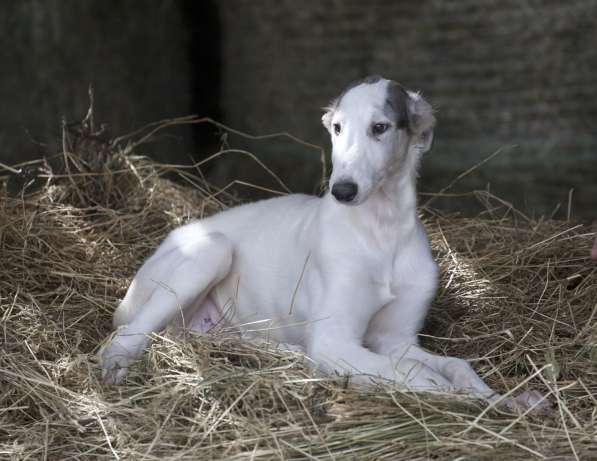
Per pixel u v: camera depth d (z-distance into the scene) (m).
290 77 19.72
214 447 5.93
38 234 9.12
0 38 15.81
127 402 6.43
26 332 7.50
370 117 6.76
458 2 17.69
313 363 6.79
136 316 7.54
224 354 7.04
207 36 20.31
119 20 17.72
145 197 10.16
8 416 6.54
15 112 15.88
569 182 16.64
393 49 18.48
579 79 16.89
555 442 5.86
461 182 17.11
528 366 7.21
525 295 8.45
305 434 5.94
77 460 6.05
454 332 8.03
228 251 7.88
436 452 5.77
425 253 7.55
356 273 7.17
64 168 10.35
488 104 17.66
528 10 17.11
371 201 7.21
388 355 7.22
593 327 7.56
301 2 19.38
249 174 19.00
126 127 17.72
